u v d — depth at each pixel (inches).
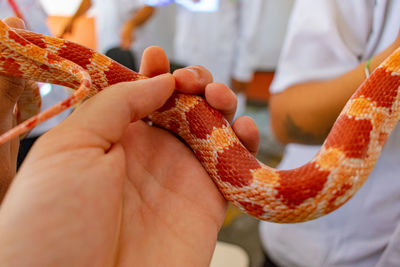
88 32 34.1
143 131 11.0
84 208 8.3
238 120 11.0
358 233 13.6
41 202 8.1
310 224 14.5
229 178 10.2
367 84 10.4
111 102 9.2
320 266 14.5
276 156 32.4
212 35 36.5
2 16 15.6
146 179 10.3
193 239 9.7
